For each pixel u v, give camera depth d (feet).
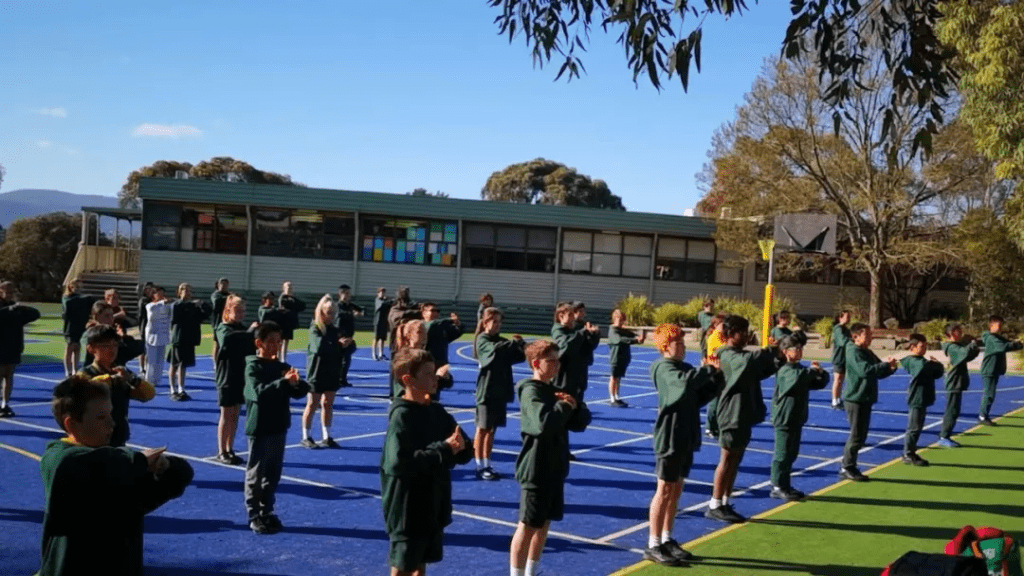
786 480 31.50
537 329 118.01
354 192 111.75
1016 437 47.42
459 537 25.21
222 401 33.35
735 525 27.76
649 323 111.55
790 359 31.45
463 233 116.06
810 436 46.37
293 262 112.88
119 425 21.89
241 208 111.65
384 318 76.43
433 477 17.46
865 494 32.68
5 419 41.24
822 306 127.03
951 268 123.34
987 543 16.40
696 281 122.42
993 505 31.19
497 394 32.81
